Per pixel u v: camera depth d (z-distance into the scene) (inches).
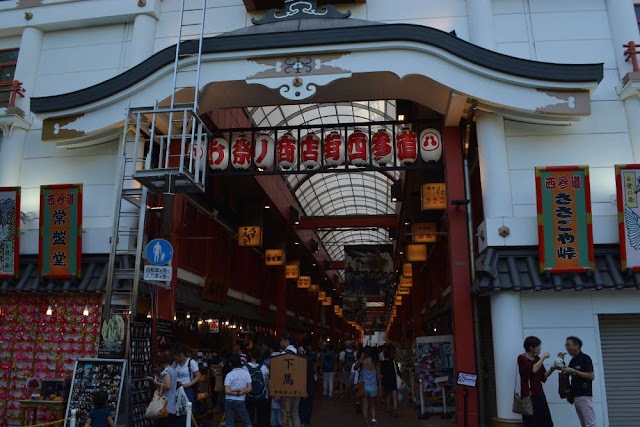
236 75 353.1
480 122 359.6
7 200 375.6
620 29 369.1
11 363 379.6
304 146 386.9
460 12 389.7
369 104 679.1
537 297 329.1
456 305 351.9
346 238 1660.9
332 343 1530.5
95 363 331.0
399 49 345.4
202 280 569.6
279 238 879.1
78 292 365.7
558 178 321.1
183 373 291.6
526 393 270.7
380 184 1115.3
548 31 378.6
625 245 312.8
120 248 374.6
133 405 325.4
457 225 366.9
